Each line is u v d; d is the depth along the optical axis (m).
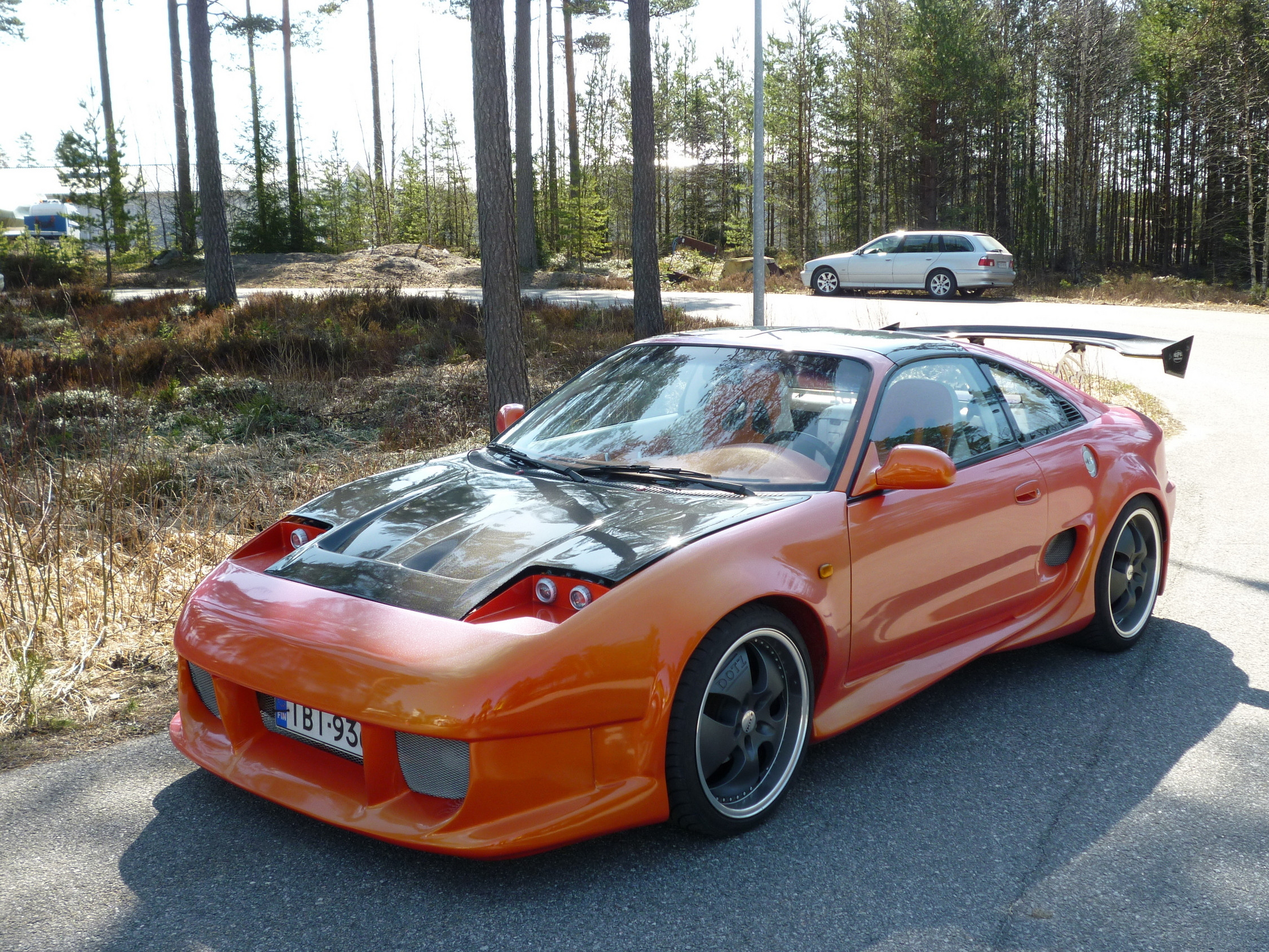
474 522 2.89
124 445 7.57
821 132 49.59
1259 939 2.27
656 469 3.20
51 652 3.96
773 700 2.83
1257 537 5.81
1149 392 11.25
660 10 27.11
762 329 3.98
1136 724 3.48
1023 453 3.74
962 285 24.58
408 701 2.28
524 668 2.29
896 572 3.12
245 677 2.52
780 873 2.53
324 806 2.47
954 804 2.91
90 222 28.62
